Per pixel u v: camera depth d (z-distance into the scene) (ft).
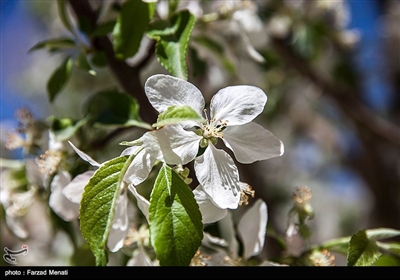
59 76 0.96
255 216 0.87
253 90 0.74
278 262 0.88
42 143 1.03
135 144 0.72
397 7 2.40
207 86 1.41
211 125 0.74
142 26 0.87
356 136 2.14
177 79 0.72
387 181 2.12
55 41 0.95
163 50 0.83
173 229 0.69
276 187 2.10
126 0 0.87
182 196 0.70
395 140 1.79
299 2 1.54
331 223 2.52
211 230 0.89
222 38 1.14
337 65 1.86
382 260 0.87
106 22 0.94
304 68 1.65
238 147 0.75
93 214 0.71
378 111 2.36
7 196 1.05
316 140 2.32
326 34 1.59
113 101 0.92
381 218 2.09
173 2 0.90
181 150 0.72
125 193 0.79
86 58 0.95
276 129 2.11
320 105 2.12
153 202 0.70
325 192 2.59
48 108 2.42
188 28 0.84
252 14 1.19
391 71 2.37
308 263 0.86
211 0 1.17
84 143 0.95
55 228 1.00
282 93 1.77
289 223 0.90
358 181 2.52
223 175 0.74
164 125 0.72
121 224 0.80
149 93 0.72
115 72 0.97
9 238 1.16
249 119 0.74
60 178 0.92
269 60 1.36
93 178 0.71
